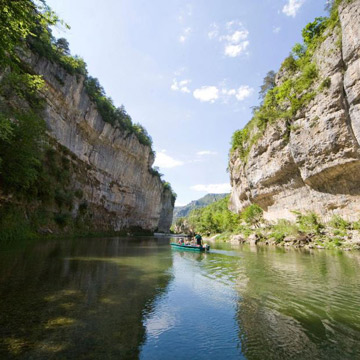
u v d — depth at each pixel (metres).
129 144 68.69
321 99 27.52
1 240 20.03
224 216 62.62
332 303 8.25
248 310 7.55
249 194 49.44
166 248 28.05
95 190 54.47
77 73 43.25
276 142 35.97
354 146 24.45
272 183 39.34
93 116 50.44
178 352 5.04
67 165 41.69
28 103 29.33
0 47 10.12
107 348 4.99
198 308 7.64
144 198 85.88
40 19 10.52
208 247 23.97
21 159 21.09
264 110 40.47
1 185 21.45
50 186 31.31
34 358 4.45
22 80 20.88
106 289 9.07
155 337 5.63
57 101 38.72
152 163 89.38
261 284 10.76
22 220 24.80
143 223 88.75
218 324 6.48
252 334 5.95
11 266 11.65
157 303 7.90
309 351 5.19
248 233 42.09
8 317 6.14
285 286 10.40
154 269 13.76
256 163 42.53
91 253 18.89
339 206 28.17
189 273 13.02
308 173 30.16
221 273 13.14
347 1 23.98
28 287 8.66
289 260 17.75
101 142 56.34
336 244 24.73
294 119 32.00
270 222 42.12
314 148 28.62
